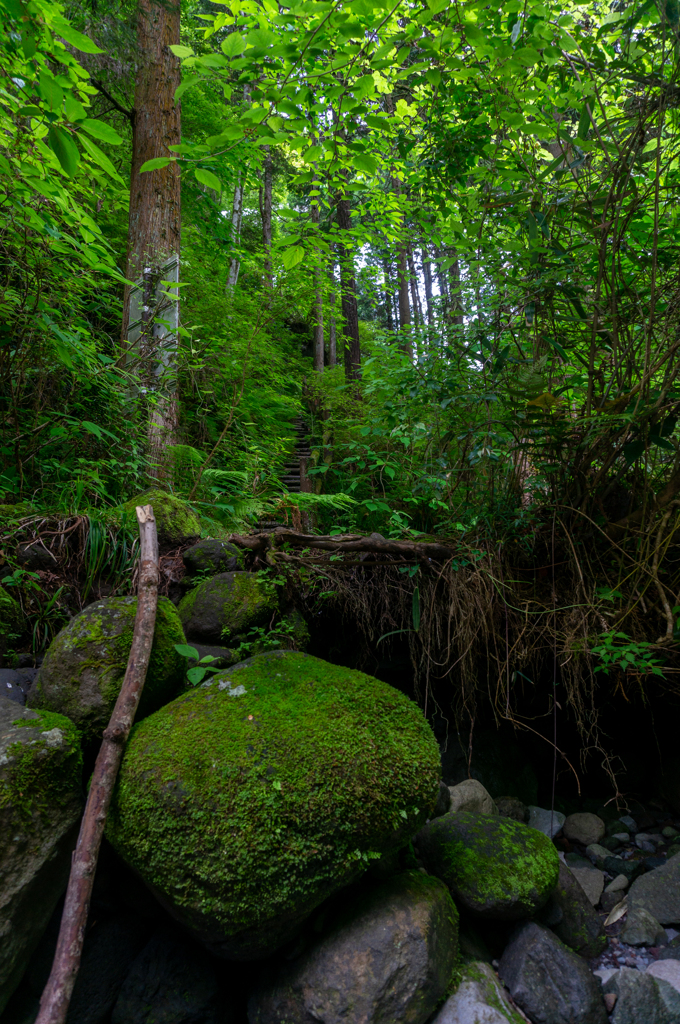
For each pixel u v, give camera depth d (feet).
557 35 7.54
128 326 13.79
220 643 8.18
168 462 12.51
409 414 10.93
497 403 9.78
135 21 15.84
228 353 15.48
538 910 7.31
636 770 11.27
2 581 7.80
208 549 9.21
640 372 8.66
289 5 6.43
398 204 12.79
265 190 46.37
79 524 8.66
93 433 9.73
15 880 5.04
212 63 6.47
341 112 7.57
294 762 5.52
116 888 6.38
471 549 9.38
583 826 10.15
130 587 8.61
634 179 8.36
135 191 15.38
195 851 5.12
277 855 5.10
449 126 10.05
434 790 5.96
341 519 13.35
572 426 8.79
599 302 8.87
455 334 10.30
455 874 7.18
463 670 9.30
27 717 5.81
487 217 9.92
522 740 11.38
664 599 8.00
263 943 5.45
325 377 26.58
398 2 6.59
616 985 6.76
